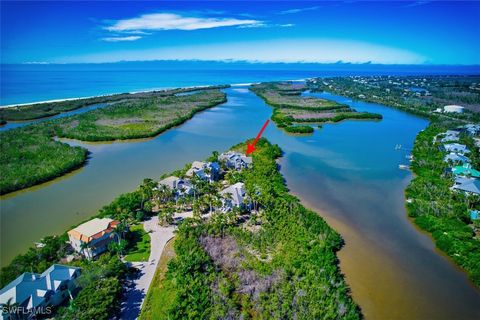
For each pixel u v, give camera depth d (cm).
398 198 10562
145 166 13362
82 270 6419
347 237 8288
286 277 6397
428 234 8488
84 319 5100
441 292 6438
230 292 6131
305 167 13362
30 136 16750
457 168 12106
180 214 9300
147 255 7388
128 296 6153
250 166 12562
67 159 13262
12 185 10769
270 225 8406
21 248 7719
